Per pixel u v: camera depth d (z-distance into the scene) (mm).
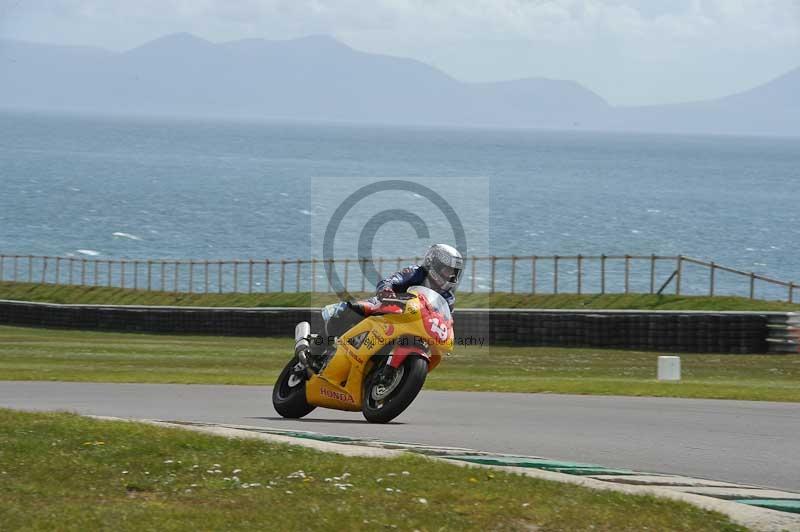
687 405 32750
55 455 19703
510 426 27422
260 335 89625
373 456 20766
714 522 16266
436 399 35031
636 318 74375
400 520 15922
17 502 16562
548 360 64688
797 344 69938
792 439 25203
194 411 31844
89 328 98625
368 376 27609
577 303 96250
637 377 53500
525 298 99062
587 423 28047
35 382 43719
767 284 174125
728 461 22391
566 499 17328
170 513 16000
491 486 18172
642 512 16656
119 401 35156
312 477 18594
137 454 19969
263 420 29000
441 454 22312
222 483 17984
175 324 93938
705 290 163500
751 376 55438
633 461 22328
